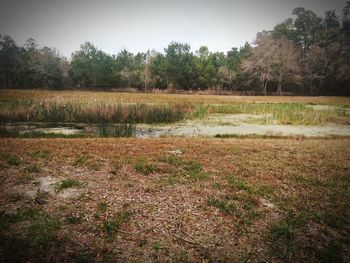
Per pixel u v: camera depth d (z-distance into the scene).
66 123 18.39
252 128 17.78
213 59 68.94
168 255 4.18
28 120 18.75
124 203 5.53
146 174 7.07
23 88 60.53
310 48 66.81
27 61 61.19
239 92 60.81
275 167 8.00
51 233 4.49
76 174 6.92
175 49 68.06
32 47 67.94
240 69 63.50
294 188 6.66
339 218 5.36
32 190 6.00
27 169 7.07
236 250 4.37
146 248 4.31
